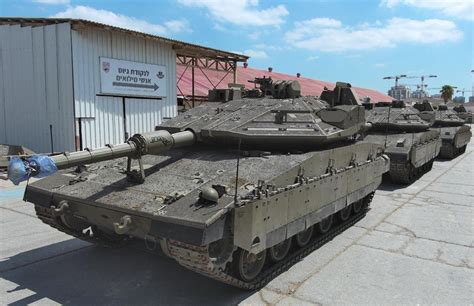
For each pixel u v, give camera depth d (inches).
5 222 401.1
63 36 685.3
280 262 293.6
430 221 421.1
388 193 560.7
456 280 279.1
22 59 740.7
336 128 343.9
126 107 775.7
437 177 692.7
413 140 618.5
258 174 257.9
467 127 1038.4
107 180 279.4
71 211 268.2
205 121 330.0
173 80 869.2
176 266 298.8
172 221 210.8
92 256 317.1
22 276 279.7
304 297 251.4
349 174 358.9
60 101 705.6
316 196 300.8
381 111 749.3
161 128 336.5
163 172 278.7
